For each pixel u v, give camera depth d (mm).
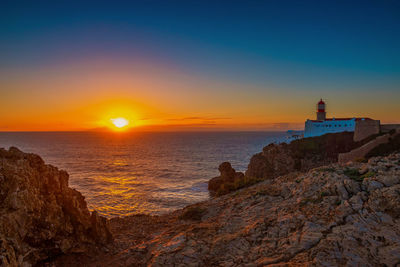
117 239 13844
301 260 8547
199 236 12242
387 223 9406
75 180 55625
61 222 11406
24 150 137250
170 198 39219
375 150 42188
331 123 72000
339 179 13875
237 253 10094
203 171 69562
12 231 9227
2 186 9961
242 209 15617
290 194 15617
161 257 10500
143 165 82125
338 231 9648
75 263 10742
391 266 7520
